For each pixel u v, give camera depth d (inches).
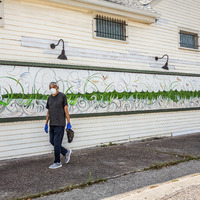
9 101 225.3
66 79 258.8
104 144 286.4
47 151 247.1
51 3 255.0
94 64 283.7
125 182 169.2
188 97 380.5
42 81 243.6
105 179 171.8
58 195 148.3
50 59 253.0
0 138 222.4
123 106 302.7
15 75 229.3
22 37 238.2
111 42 299.7
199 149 267.3
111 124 293.1
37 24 247.4
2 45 227.6
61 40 260.4
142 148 272.1
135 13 310.2
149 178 177.8
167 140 321.1
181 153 248.1
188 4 387.5
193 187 161.3
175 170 196.9
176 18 371.6
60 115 198.8
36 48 245.4
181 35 385.4
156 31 346.3
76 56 271.0
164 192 152.6
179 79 369.7
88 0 266.2
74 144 264.1
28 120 234.1
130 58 316.2
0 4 227.5
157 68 344.8
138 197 145.3
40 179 173.2
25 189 155.9
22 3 239.9
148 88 329.7
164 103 347.9
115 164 209.6
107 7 284.8
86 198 143.9
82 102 268.7
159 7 350.3
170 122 356.2
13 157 227.8
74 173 185.6
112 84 293.9
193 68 391.2
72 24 270.1
